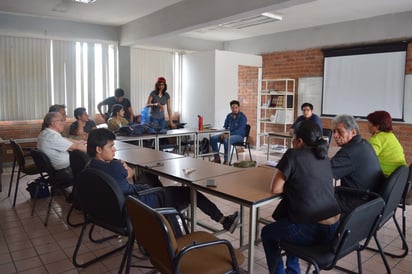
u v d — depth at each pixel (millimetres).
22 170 3912
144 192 2293
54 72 6242
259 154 7258
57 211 3703
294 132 2059
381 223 2229
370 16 5781
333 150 3609
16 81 5875
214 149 6312
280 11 5461
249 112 8148
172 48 7551
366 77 6004
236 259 1706
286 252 1929
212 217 2738
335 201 1969
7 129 5840
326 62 6523
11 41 5777
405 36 5469
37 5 5285
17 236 3057
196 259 1742
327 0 4832
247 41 7895
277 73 7430
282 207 2080
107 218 2119
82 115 4477
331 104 6527
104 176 1996
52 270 2475
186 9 4988
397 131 5699
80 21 6383
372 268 2551
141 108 7363
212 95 6992
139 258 2604
